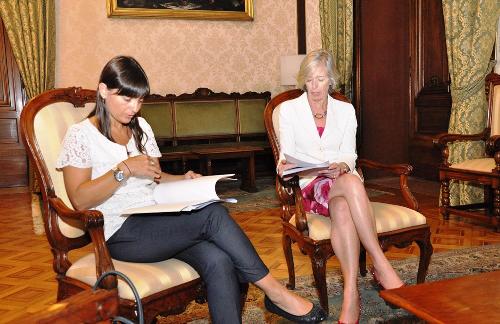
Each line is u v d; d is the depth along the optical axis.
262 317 2.42
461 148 4.73
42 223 4.72
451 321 1.28
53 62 6.45
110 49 6.73
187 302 1.84
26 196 6.21
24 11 6.23
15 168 6.75
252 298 2.69
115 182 1.81
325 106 2.68
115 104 1.87
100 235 1.71
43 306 2.69
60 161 1.86
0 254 3.73
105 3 6.64
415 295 1.46
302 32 7.35
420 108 6.53
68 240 1.93
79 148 1.87
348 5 6.28
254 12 7.35
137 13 6.72
